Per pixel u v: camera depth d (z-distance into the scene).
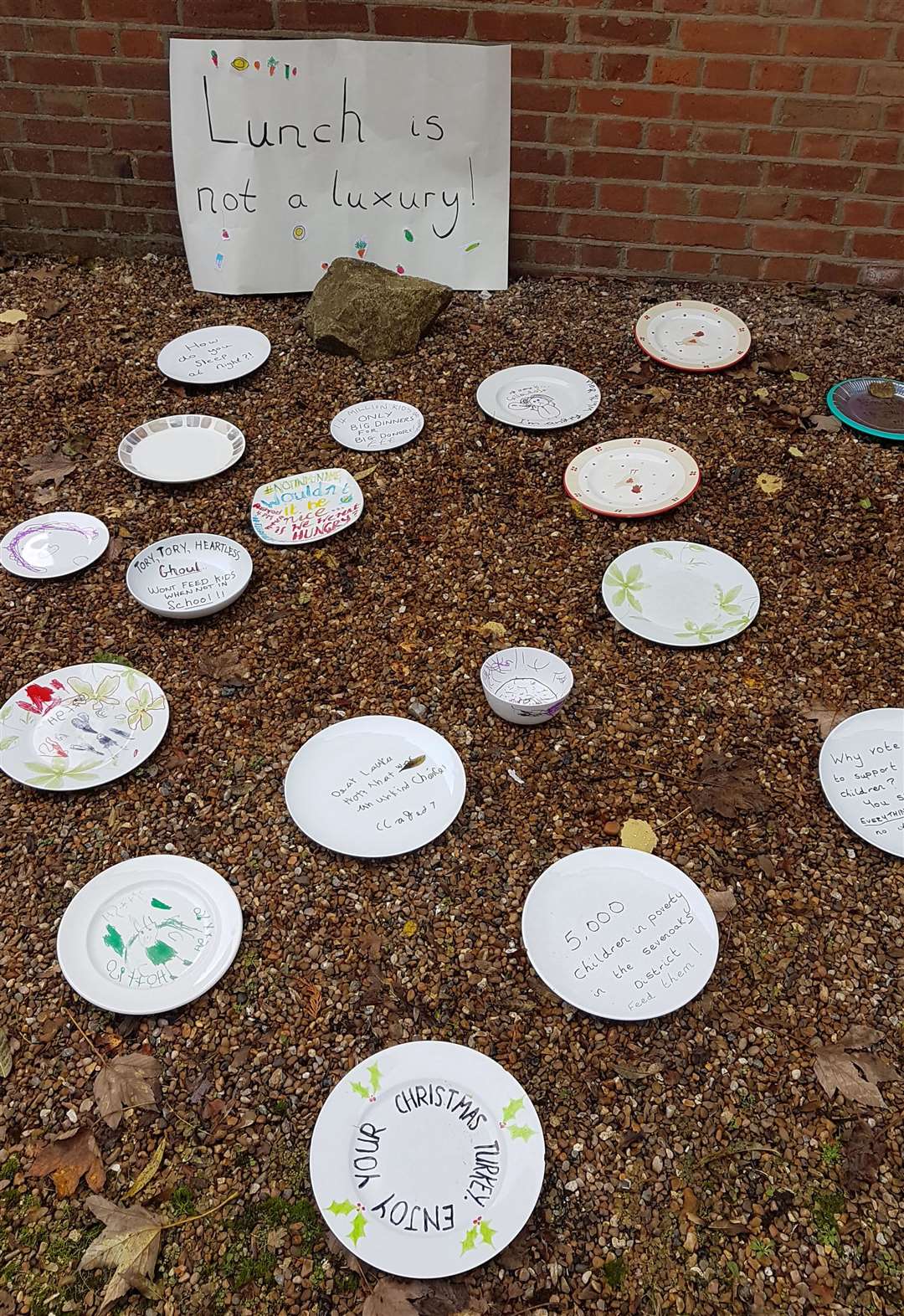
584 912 1.78
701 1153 1.52
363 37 3.03
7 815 1.96
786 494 2.67
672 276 3.46
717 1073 1.61
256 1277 1.40
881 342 3.19
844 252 3.31
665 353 3.11
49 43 3.15
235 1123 1.55
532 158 3.23
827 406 2.95
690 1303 1.38
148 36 3.11
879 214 3.20
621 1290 1.39
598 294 3.42
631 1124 1.55
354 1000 1.70
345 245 3.38
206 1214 1.46
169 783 2.02
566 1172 1.50
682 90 3.02
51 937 1.78
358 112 3.13
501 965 1.74
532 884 1.85
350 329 3.06
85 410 2.95
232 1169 1.51
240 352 3.14
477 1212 1.44
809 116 3.02
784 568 2.48
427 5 2.95
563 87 3.06
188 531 2.58
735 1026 1.67
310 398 2.98
